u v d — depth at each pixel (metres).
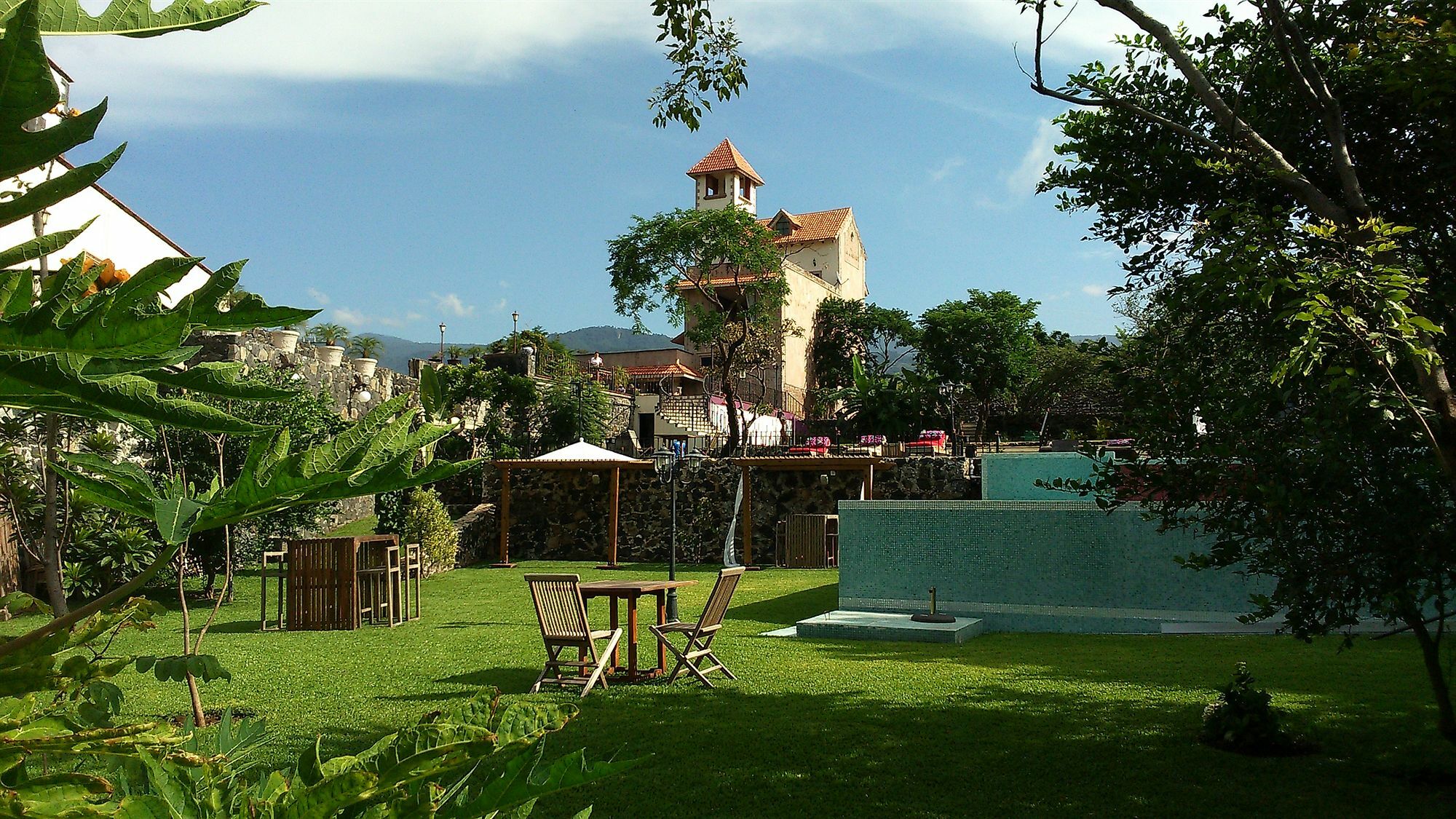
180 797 0.98
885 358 51.75
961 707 8.08
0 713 1.02
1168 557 12.19
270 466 0.74
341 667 10.34
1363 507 5.20
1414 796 5.65
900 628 11.82
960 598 12.99
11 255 0.69
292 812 0.91
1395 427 5.06
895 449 28.11
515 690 9.09
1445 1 5.02
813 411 48.84
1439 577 5.27
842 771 6.30
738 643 11.81
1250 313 5.72
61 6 0.66
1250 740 6.64
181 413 0.68
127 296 0.64
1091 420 38.91
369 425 0.79
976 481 22.56
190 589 17.03
